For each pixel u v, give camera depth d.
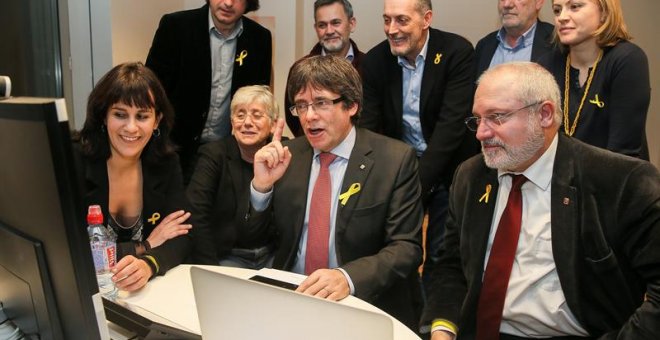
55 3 3.39
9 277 0.91
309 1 4.49
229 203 2.36
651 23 4.43
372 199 1.82
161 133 1.91
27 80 3.27
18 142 0.73
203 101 3.01
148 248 1.75
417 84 2.78
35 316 0.87
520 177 1.52
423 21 2.66
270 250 2.21
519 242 1.53
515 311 1.54
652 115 4.55
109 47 3.45
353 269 1.60
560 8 2.19
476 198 1.63
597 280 1.43
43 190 0.73
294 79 1.82
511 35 2.82
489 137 1.48
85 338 0.78
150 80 1.80
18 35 3.19
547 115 1.44
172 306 1.42
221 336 0.96
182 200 1.99
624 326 1.36
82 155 1.79
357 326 0.82
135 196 1.91
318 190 1.86
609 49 2.13
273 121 2.39
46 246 0.77
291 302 0.87
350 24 3.25
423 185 2.65
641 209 1.35
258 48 3.12
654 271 1.33
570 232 1.43
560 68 2.28
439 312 1.64
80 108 3.53
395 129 2.88
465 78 2.71
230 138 2.47
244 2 2.93
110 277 1.55
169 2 4.04
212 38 3.00
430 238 3.03
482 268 1.60
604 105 2.12
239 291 0.92
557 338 1.54
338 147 1.87
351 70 1.82
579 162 1.45
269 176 1.83
